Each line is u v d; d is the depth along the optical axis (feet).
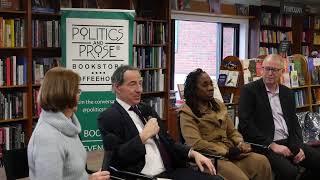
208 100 11.00
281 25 27.12
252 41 25.57
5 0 14.12
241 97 12.16
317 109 19.45
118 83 9.09
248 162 10.73
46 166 5.95
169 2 18.79
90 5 16.79
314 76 19.12
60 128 6.24
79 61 13.47
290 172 10.83
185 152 9.45
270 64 11.97
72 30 13.43
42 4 15.15
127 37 13.78
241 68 15.74
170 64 20.15
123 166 8.63
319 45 30.66
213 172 9.15
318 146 13.73
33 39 14.69
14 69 14.32
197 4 22.30
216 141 10.84
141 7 18.63
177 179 9.10
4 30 13.97
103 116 8.89
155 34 18.62
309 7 30.76
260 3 26.20
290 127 12.20
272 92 12.23
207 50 24.40
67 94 6.30
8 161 7.65
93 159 10.35
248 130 11.71
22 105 14.57
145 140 8.52
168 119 18.94
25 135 14.76
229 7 23.99
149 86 18.43
